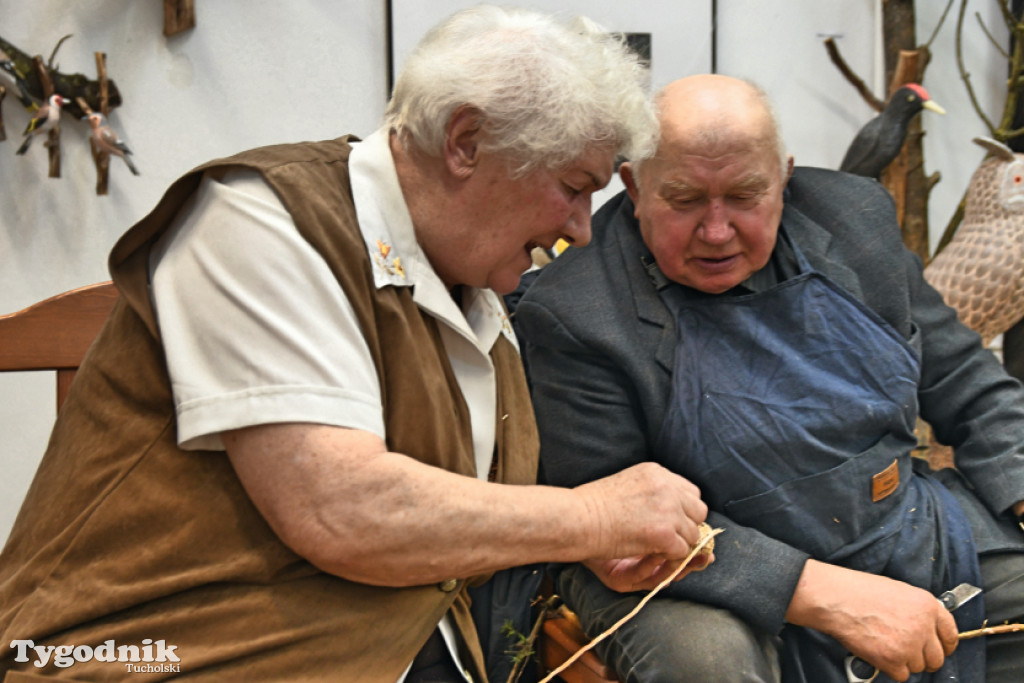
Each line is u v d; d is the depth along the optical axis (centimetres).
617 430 129
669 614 118
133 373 96
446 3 216
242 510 94
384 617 98
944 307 148
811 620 116
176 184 95
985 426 140
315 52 213
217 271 91
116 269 96
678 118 122
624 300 132
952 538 130
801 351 127
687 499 105
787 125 240
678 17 227
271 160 98
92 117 191
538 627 138
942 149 249
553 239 106
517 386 125
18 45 195
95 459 96
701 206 123
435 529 88
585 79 98
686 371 125
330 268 94
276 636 93
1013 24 235
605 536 98
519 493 95
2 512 201
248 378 88
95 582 92
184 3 198
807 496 122
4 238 198
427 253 107
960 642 125
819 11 239
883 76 240
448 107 97
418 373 99
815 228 137
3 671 93
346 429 89
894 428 127
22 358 135
